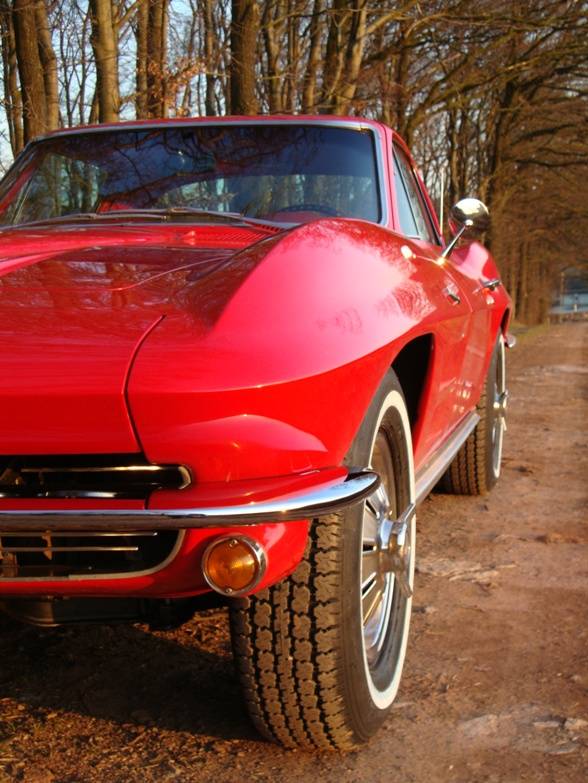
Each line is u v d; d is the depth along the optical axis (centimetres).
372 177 327
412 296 246
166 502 182
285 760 224
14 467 189
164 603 216
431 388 282
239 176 329
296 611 205
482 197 2744
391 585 257
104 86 910
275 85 1428
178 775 217
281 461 186
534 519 443
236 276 211
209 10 1425
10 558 192
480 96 1919
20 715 246
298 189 324
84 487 187
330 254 229
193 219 297
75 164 346
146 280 219
